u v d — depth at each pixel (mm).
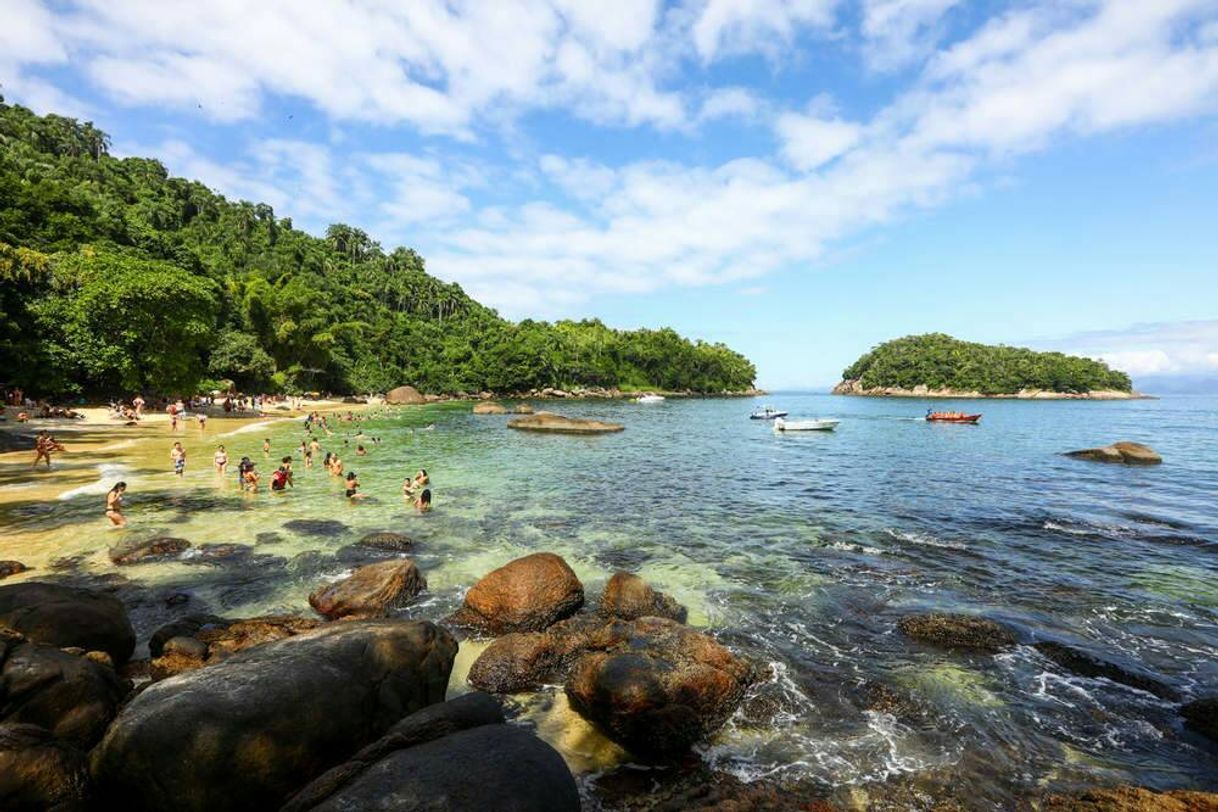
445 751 5734
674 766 7590
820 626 11805
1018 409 121250
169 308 52031
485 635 11219
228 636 9758
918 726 8453
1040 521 20578
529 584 11758
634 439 51281
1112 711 8875
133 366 50156
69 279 51156
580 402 133500
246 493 23094
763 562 15914
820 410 115625
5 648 6961
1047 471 32750
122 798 5758
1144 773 7543
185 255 83312
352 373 110125
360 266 174750
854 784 7207
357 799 4988
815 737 8180
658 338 194375
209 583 13539
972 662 10320
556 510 21656
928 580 14523
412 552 16109
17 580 13195
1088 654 10531
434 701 8234
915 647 10875
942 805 6879
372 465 31734
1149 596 13492
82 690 6875
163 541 15633
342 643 7793
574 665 9945
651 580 14438
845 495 25500
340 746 6758
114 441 37000
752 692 9227
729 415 92875
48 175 97500
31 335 46719
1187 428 68188
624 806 6750
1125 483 28734
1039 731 8383
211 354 77125
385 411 80562
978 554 16703
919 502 24000
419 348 136500
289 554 15680
